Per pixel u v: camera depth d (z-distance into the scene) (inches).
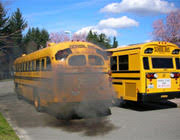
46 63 325.7
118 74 399.2
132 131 248.4
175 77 373.1
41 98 344.5
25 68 468.4
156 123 283.7
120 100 397.4
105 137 228.2
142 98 346.0
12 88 881.5
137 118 313.6
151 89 352.2
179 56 383.6
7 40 343.6
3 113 366.0
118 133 241.4
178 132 242.5
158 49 363.9
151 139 219.6
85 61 305.9
